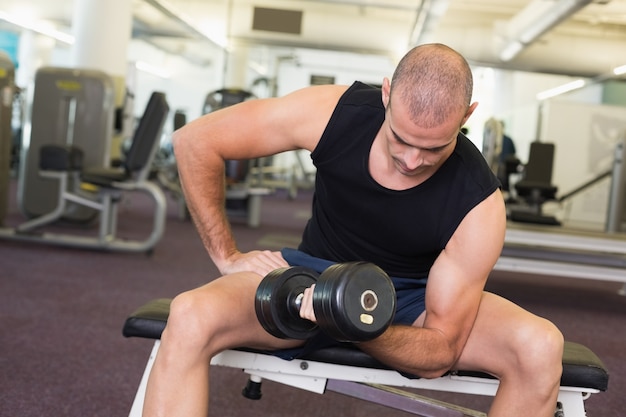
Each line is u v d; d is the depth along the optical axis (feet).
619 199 17.79
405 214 4.09
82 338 8.22
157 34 34.40
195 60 43.73
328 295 3.33
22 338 8.04
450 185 4.04
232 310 3.81
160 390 3.59
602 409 7.16
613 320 11.88
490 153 15.67
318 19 31.60
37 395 6.38
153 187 13.83
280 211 25.90
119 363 7.43
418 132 3.50
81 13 21.40
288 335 3.75
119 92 21.61
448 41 31.78
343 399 6.98
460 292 4.07
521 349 3.94
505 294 13.67
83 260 13.07
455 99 3.47
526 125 29.43
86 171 13.76
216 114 4.55
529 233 12.21
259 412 6.44
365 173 4.06
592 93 36.11
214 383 7.15
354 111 4.12
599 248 12.17
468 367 4.24
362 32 31.63
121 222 19.10
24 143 16.99
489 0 29.89
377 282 3.38
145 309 4.50
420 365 4.01
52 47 42.42
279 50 34.78
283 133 4.37
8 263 12.19
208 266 13.57
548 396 3.91
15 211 19.36
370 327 3.34
